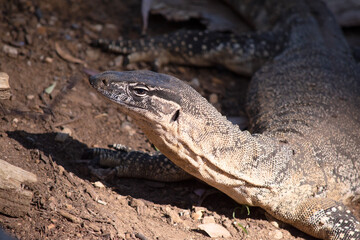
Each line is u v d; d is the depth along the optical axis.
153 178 11.45
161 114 9.19
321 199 10.23
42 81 13.70
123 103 9.27
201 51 16.05
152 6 17.83
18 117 11.80
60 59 14.95
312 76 13.75
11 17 15.98
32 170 9.88
